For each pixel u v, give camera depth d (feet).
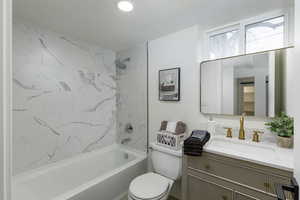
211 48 5.90
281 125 4.13
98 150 7.77
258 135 4.61
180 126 5.78
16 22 5.09
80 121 6.99
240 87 5.11
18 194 4.90
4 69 1.22
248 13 4.81
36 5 4.33
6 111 1.24
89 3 4.25
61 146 6.33
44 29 5.79
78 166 6.70
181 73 6.08
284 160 3.36
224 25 5.49
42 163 5.79
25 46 5.31
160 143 5.73
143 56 7.31
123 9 4.55
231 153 3.85
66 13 4.76
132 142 7.91
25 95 5.34
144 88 7.32
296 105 1.76
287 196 2.69
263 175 3.37
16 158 5.16
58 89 6.21
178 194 6.14
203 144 4.33
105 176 5.52
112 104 8.46
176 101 6.27
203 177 4.29
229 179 3.85
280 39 4.60
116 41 7.11
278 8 4.50
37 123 5.64
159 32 6.16
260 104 4.75
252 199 3.51
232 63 5.25
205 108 5.75
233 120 5.30
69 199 4.38
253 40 5.06
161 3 4.27
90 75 7.37
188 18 5.11
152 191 4.44
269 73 4.61
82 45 7.03
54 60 6.08
